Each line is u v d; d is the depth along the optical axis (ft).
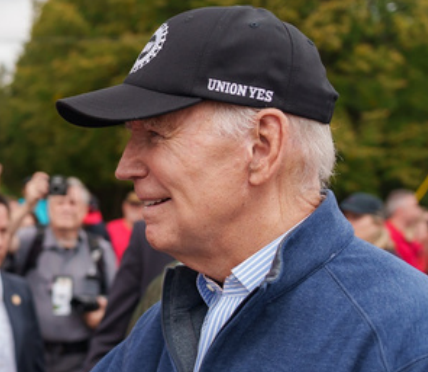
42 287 13.66
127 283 10.25
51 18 69.15
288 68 4.03
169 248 4.18
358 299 3.76
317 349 3.67
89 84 62.03
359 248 4.06
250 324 3.84
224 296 4.24
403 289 3.81
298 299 3.83
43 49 71.51
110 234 20.63
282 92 4.01
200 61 3.95
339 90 56.70
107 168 66.85
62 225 13.97
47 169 70.69
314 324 3.75
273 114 4.00
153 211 4.16
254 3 54.03
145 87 4.03
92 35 67.26
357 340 3.63
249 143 4.01
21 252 13.94
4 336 11.14
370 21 57.93
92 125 4.25
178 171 4.00
